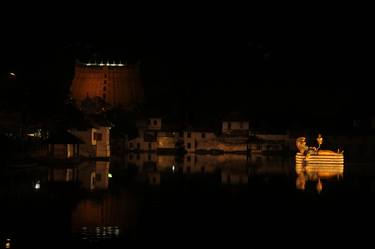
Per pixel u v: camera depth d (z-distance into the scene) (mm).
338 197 39688
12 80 79875
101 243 24656
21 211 31406
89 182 46719
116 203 34969
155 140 143125
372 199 38500
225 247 24594
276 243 25391
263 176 56531
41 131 88062
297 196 39969
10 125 82500
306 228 28453
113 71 194500
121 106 165375
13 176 50688
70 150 72125
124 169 64562
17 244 24172
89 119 84875
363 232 27625
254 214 32219
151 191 41656
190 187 44906
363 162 91812
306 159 76875
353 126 145000
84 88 192750
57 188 41781
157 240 25391
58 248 23734
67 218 29641
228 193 41281
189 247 24422
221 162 86688
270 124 152125
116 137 130250
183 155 120500
